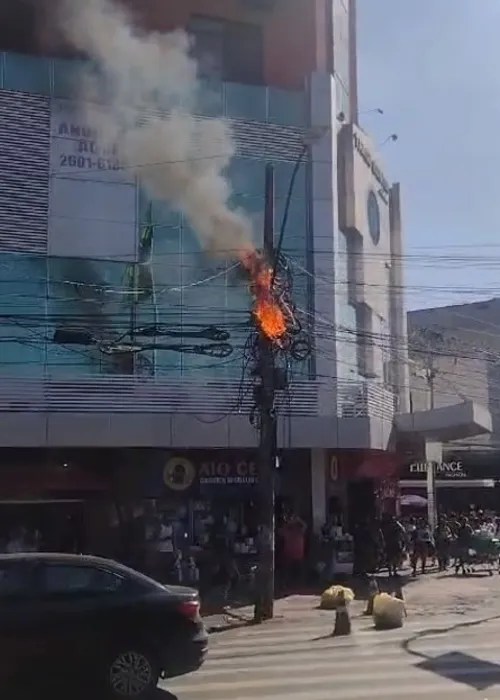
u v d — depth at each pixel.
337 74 28.28
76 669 9.66
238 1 26.38
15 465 22.56
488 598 20.50
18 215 22.78
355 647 13.73
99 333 23.03
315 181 25.38
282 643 14.26
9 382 22.14
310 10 27.09
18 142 22.92
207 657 12.91
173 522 23.52
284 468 24.70
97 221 23.36
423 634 15.03
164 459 23.67
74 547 22.92
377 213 29.58
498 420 44.97
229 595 20.97
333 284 25.12
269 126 25.16
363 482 26.89
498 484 43.78
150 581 10.26
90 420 21.88
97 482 23.17
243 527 23.94
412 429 26.27
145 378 23.16
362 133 27.89
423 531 26.73
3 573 9.87
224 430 22.81
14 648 9.52
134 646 9.77
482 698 9.70
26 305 22.64
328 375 24.55
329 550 23.47
